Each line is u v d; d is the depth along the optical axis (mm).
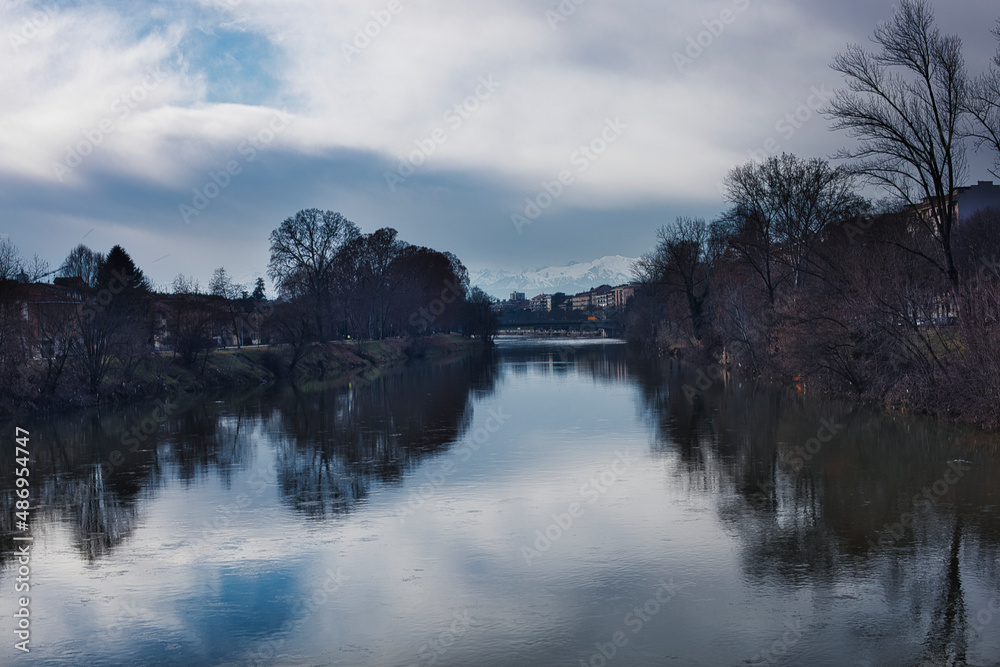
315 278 97562
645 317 117125
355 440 35875
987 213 68500
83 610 15695
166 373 64938
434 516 21969
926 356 37844
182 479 28344
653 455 30047
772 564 17438
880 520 20562
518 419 41594
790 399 45812
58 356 52938
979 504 21781
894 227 53656
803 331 45844
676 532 19922
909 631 13938
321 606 15594
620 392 55156
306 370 84688
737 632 14008
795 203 57156
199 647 13906
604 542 19234
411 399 54844
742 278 68688
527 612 15047
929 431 32906
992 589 15742
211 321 73188
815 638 13734
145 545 20109
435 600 15766
